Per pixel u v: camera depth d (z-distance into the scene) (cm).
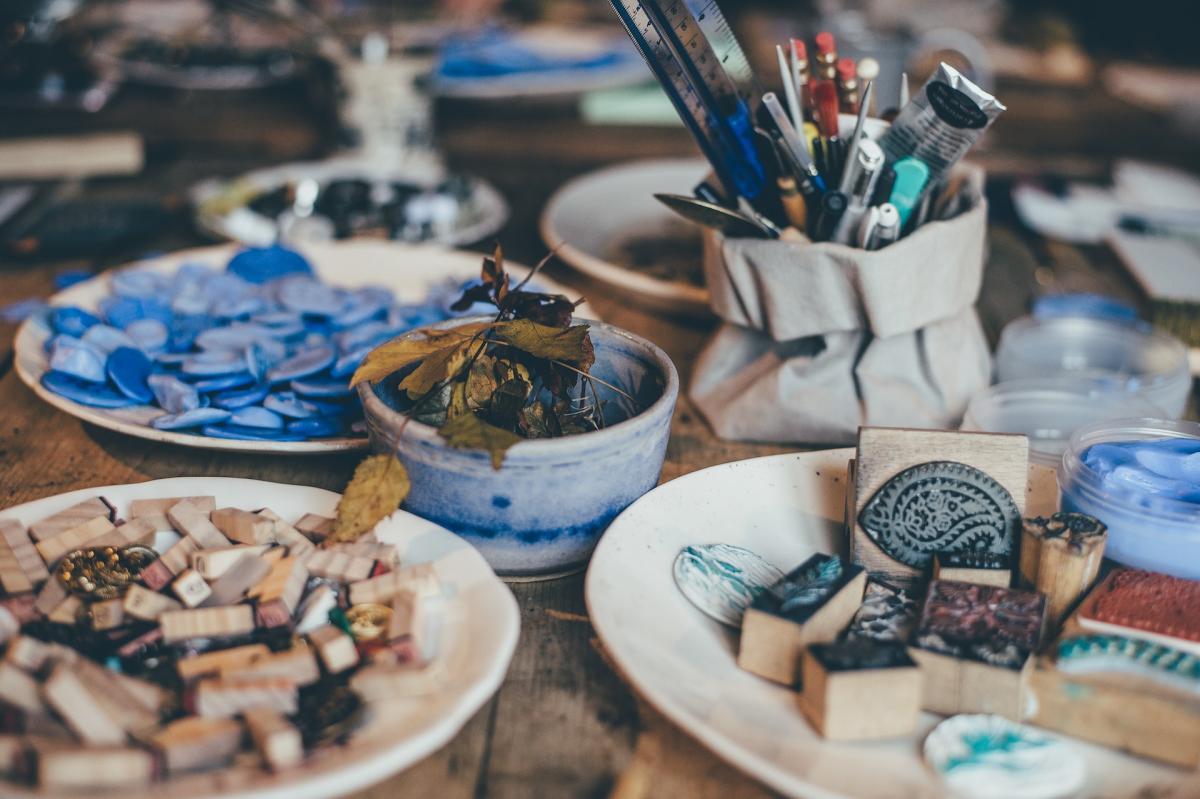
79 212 101
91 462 70
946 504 60
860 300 67
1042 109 133
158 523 61
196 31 141
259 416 68
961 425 68
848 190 67
